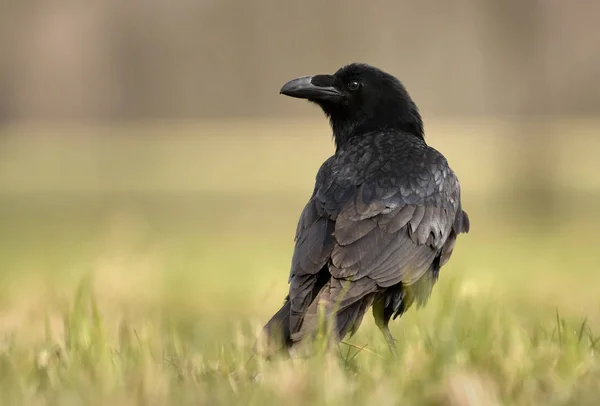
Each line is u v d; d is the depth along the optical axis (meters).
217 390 5.15
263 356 5.75
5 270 15.23
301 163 38.09
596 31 46.59
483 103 48.84
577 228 23.31
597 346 6.35
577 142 40.59
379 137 7.39
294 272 6.36
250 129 50.03
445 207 7.05
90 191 31.70
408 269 6.61
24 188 32.75
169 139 46.88
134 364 5.77
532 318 9.50
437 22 49.47
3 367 5.68
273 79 52.47
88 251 18.00
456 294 7.47
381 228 6.62
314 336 5.84
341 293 6.17
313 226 6.64
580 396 5.04
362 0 50.47
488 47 33.56
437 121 48.97
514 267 15.57
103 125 52.25
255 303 11.67
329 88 7.89
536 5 32.38
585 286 13.01
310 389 5.07
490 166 35.31
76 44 51.72
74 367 5.64
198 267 14.99
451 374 5.24
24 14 50.94
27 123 51.47
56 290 11.72
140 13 52.28
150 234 20.91
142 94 52.78
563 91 47.38
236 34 52.41
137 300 11.79
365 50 50.78
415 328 6.89
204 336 8.27
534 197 30.70
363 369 5.80
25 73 51.31
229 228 22.48
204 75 52.91
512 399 5.15
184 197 29.75
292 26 51.75
